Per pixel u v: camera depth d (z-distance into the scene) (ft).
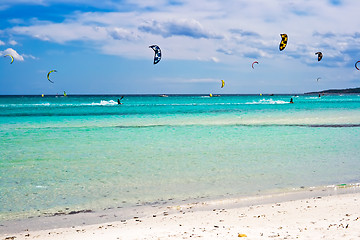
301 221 21.98
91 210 25.71
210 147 52.37
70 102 271.49
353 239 17.78
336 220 21.85
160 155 46.16
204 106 201.26
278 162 41.50
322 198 27.96
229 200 27.84
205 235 19.53
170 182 33.09
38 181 33.27
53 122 94.99
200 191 30.27
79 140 60.03
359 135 65.67
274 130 74.28
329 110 150.30
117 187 31.53
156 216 24.23
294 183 32.60
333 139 60.44
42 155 46.03
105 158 44.21
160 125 86.02
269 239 18.35
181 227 21.52
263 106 197.88
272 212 24.47
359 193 29.40
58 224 22.86
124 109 166.09
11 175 35.37
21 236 20.65
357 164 40.29
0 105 209.56
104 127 81.51
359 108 166.71
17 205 26.73
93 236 20.11
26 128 79.36
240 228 20.86
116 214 24.81
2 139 60.70
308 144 55.01
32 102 266.36
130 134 68.18
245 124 87.61
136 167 39.14
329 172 36.58
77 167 39.14
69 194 29.43
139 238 19.33
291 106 195.21
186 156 45.42
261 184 32.32
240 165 40.04
